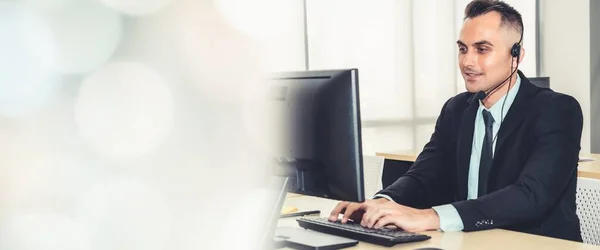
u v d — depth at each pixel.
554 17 5.81
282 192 1.26
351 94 1.28
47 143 0.22
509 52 1.87
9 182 0.22
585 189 1.97
